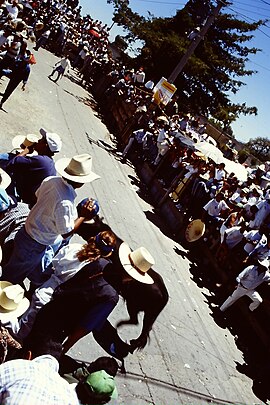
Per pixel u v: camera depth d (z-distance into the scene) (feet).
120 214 38.27
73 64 91.71
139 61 131.95
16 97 45.80
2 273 15.33
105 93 83.41
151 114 61.62
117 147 61.41
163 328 25.96
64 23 94.32
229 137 123.95
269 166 65.05
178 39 128.98
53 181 14.67
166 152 53.06
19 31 40.93
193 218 44.37
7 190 16.60
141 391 19.29
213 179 45.27
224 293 37.11
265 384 28.30
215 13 69.51
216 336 30.42
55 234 14.90
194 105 137.18
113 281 14.65
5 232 16.17
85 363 17.48
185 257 40.86
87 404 9.05
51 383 8.11
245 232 37.86
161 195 50.31
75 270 14.24
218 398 23.38
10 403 7.50
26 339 13.85
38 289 14.87
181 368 23.40
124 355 20.11
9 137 33.78
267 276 31.86
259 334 32.37
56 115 51.19
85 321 14.06
